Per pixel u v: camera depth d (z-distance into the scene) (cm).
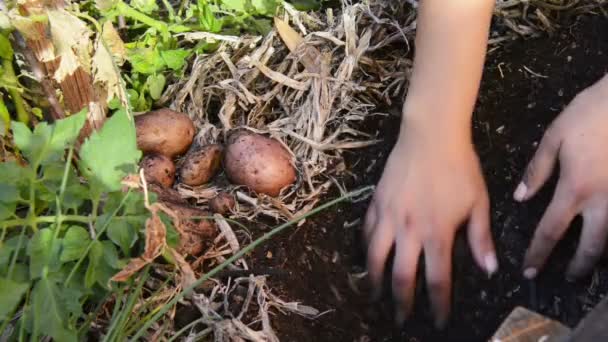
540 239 58
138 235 55
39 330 49
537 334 49
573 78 68
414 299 60
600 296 58
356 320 60
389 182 60
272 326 59
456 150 59
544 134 63
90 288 53
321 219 65
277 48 76
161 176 64
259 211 65
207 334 58
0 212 51
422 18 58
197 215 61
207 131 70
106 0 67
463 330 59
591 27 71
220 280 60
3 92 65
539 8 74
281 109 73
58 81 57
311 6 81
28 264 54
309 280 61
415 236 58
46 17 54
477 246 60
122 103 60
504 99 68
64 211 55
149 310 58
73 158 61
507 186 64
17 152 61
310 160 68
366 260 62
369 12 75
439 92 58
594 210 57
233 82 73
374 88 72
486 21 57
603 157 57
